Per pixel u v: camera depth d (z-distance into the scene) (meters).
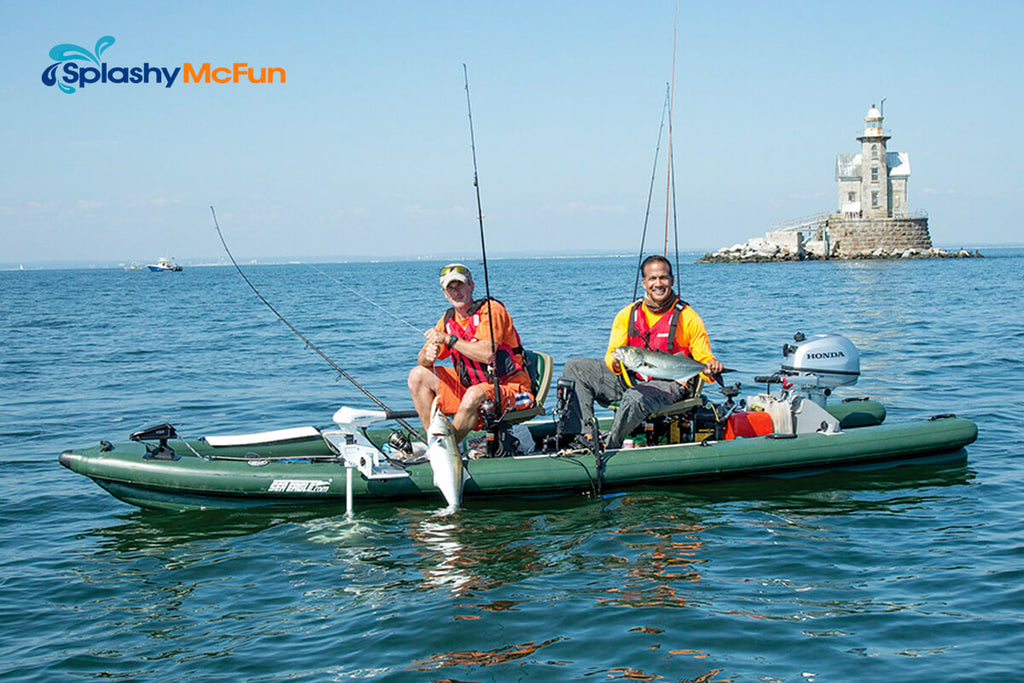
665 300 6.41
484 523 5.77
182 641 4.18
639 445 6.79
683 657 3.83
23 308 33.47
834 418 6.94
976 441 7.75
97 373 13.84
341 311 29.53
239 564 5.18
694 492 6.32
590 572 4.85
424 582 4.79
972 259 83.94
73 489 6.87
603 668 3.76
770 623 4.14
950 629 4.03
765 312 24.78
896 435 6.82
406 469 6.23
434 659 3.89
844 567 4.83
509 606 4.41
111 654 4.05
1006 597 4.36
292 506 6.22
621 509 5.97
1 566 5.23
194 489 6.10
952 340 15.95
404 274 98.69
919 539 5.26
